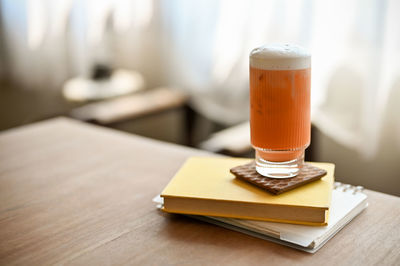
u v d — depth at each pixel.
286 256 0.85
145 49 2.92
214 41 2.62
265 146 0.90
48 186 1.07
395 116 2.07
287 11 2.29
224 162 1.01
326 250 0.86
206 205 0.90
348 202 0.93
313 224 0.87
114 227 0.93
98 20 2.98
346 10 2.09
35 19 3.11
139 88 2.98
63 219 0.96
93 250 0.88
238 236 0.90
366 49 2.08
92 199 1.02
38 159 1.19
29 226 0.94
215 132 2.78
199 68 2.73
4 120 3.37
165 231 0.92
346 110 2.21
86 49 3.05
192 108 2.81
